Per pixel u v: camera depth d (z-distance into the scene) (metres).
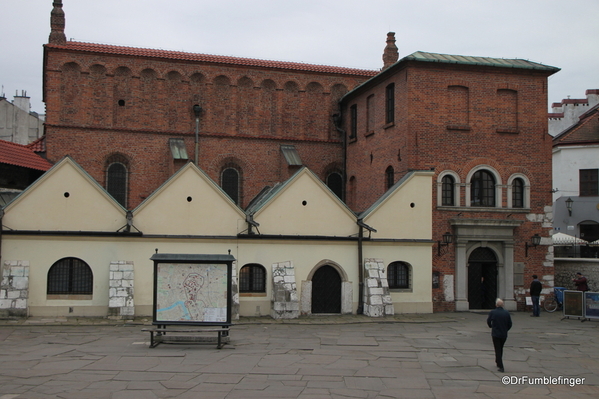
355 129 40.19
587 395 15.23
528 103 35.03
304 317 29.47
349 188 40.59
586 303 29.58
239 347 20.78
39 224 27.86
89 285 28.02
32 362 17.69
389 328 26.42
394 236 31.88
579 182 46.69
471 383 16.09
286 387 15.13
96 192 28.55
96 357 18.53
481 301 33.69
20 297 26.59
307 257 30.50
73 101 37.09
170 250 29.06
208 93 39.25
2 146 33.22
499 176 34.28
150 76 38.47
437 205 33.09
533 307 32.06
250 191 39.41
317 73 41.22
